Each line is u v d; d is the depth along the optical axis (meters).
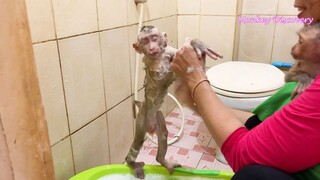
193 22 1.62
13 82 0.39
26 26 0.38
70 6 0.81
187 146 1.38
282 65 1.57
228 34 1.56
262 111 0.78
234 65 1.38
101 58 0.98
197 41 0.67
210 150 1.35
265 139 0.52
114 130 1.13
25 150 0.43
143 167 0.95
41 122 0.44
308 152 0.48
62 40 0.80
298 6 0.64
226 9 1.52
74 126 0.90
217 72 1.28
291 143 0.48
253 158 0.54
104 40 0.98
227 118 0.62
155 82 0.73
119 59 1.09
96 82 0.98
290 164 0.50
